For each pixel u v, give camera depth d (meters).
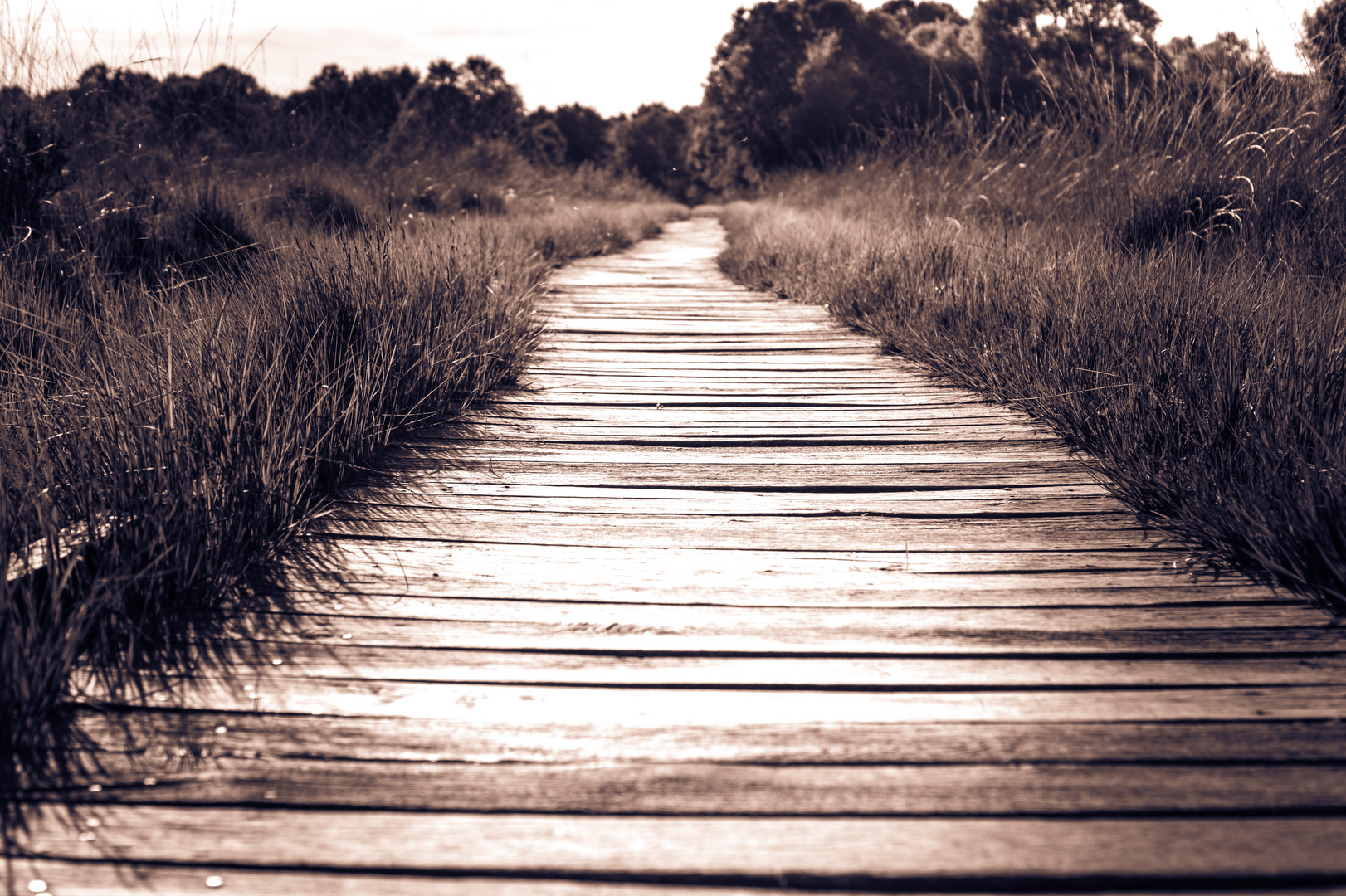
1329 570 2.23
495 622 2.12
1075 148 7.86
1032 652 1.98
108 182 5.95
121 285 4.15
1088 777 1.56
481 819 1.45
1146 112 6.90
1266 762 1.60
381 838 1.40
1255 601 2.22
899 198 9.45
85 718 1.71
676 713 1.76
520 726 1.71
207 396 2.71
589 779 1.55
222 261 5.00
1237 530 2.45
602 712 1.76
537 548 2.56
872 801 1.50
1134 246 5.36
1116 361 3.68
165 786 1.52
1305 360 3.05
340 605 2.19
